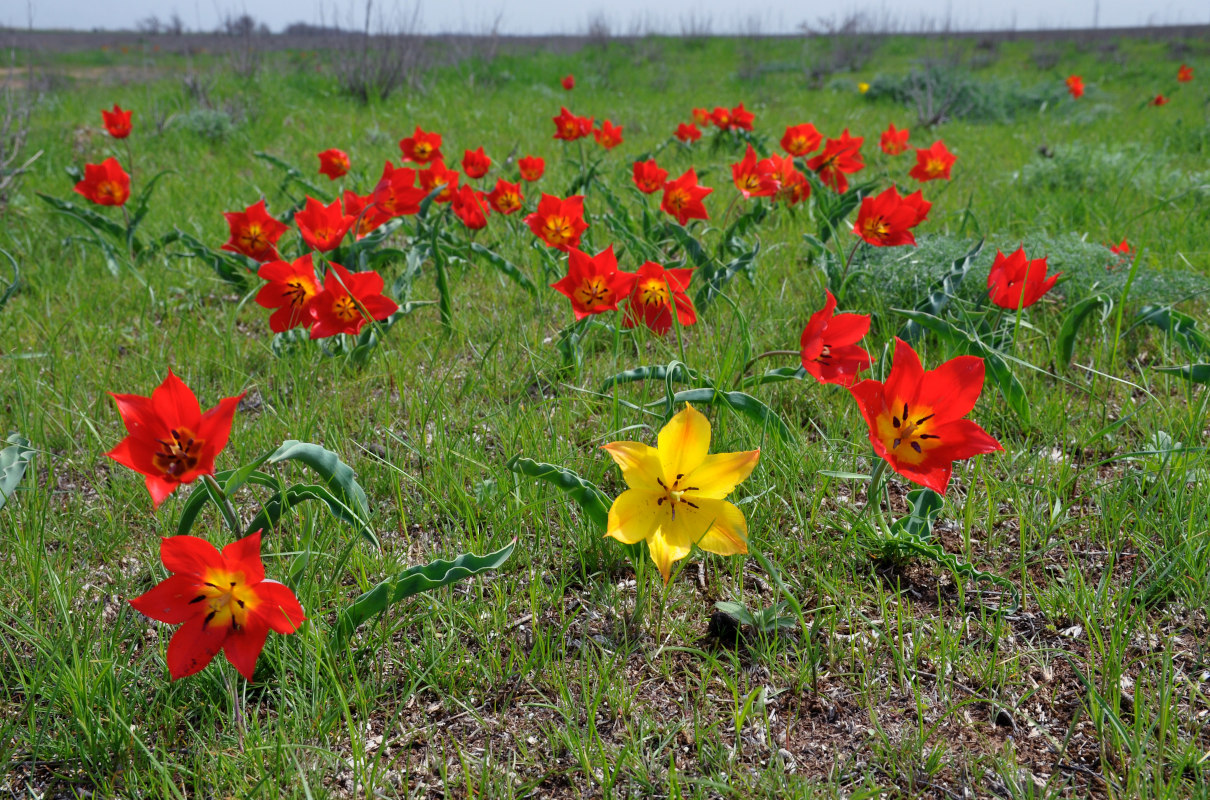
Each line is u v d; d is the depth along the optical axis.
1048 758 1.62
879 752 1.64
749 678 1.85
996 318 3.29
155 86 14.66
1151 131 10.00
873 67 22.31
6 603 2.02
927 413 1.66
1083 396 2.98
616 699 1.76
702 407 2.71
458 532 2.25
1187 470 2.22
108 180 4.62
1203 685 1.74
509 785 1.58
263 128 10.00
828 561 2.17
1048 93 13.11
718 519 1.71
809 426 2.86
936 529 2.32
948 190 6.46
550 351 3.43
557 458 2.50
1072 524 2.27
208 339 3.63
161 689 1.72
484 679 1.85
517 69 18.08
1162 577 1.93
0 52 24.81
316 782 1.58
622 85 17.14
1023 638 1.92
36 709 1.72
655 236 4.56
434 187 4.61
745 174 4.38
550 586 2.15
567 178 7.18
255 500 2.51
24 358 3.27
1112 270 3.72
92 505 2.46
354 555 2.13
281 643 1.81
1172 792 1.44
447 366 3.42
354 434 2.89
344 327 2.94
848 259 3.82
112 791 1.58
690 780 1.51
